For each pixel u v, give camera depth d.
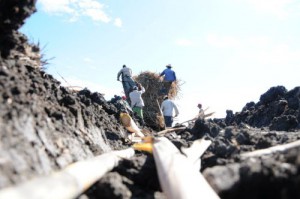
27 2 3.91
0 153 2.59
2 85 3.38
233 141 5.12
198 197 2.70
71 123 4.54
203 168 4.23
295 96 9.95
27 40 4.63
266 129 8.37
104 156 3.77
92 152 4.47
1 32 3.82
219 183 2.71
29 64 4.61
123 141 6.80
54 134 3.76
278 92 10.91
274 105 10.36
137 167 3.94
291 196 2.27
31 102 3.72
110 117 7.66
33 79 4.36
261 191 2.46
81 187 2.74
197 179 2.99
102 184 3.12
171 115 9.82
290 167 2.42
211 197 2.71
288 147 3.89
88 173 2.97
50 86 4.82
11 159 2.64
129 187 3.51
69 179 2.57
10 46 4.00
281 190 2.34
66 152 3.67
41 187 2.21
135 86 10.57
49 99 4.52
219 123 9.58
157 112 11.52
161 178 3.21
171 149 4.06
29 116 3.44
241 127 8.15
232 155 4.11
